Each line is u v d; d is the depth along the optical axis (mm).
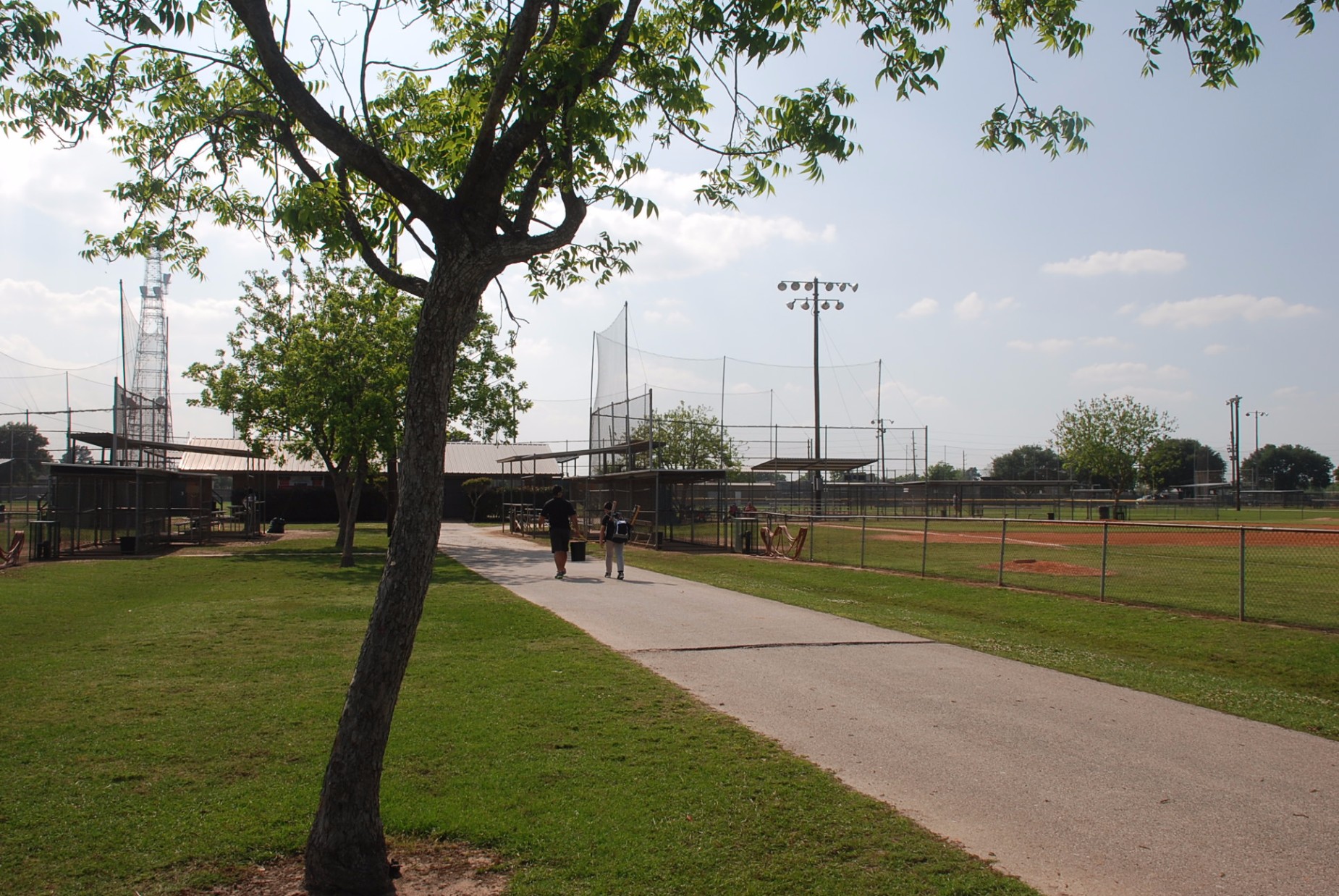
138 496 24750
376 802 4238
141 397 29797
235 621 12031
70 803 5148
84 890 4117
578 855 4539
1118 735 6891
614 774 5727
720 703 7633
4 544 24734
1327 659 10211
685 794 5383
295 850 4562
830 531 37594
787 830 4867
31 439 33125
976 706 7723
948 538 32750
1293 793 5609
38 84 6000
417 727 6762
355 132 6184
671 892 4152
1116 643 11531
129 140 6531
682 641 10656
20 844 4598
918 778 5805
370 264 5426
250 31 4406
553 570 20500
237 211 6754
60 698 7602
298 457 29969
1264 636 11461
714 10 5664
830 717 7254
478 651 9867
